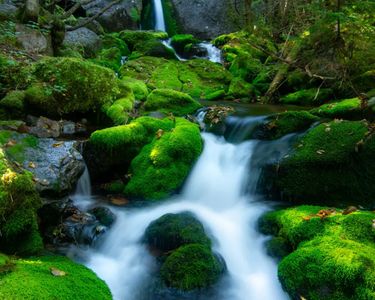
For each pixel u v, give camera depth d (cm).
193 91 973
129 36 1388
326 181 488
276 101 900
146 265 395
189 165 552
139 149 570
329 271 323
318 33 576
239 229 461
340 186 486
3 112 576
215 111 703
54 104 607
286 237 409
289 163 501
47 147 503
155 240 416
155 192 518
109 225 452
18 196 355
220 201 529
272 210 486
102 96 650
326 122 568
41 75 633
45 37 856
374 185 479
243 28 1450
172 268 366
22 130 547
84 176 529
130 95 730
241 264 407
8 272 291
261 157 546
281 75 923
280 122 588
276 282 378
